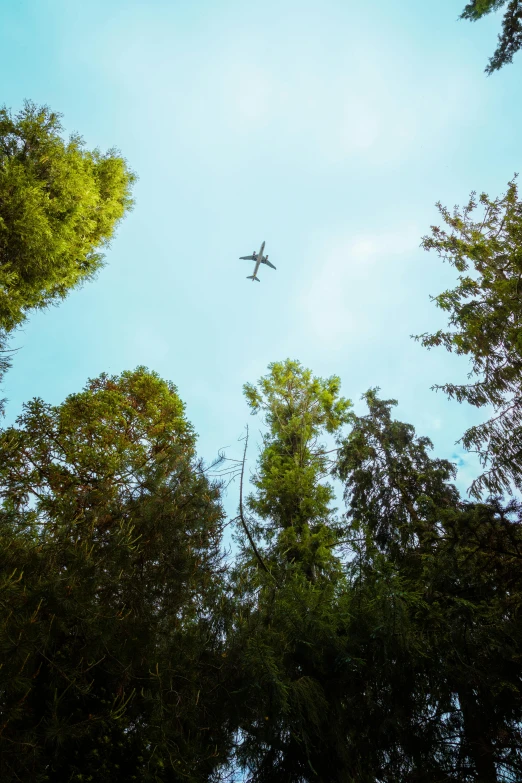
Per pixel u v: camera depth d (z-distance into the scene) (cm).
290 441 1488
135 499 540
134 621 440
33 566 414
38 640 353
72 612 382
